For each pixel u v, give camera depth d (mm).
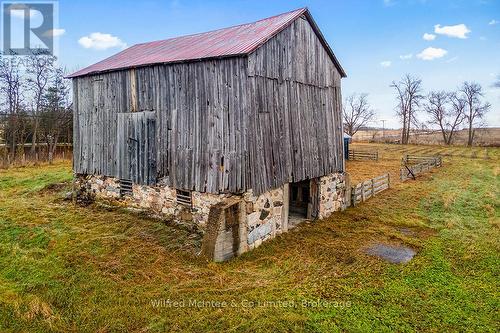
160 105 11398
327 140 13211
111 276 7871
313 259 9227
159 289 7379
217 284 7699
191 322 6246
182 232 10617
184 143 10844
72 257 8789
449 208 14703
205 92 10211
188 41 13656
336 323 6242
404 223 12617
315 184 12938
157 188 11883
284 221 11297
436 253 9641
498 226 11938
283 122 10820
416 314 6574
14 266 8344
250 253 9594
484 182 22094
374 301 7016
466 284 7777
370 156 38906
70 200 14664
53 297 6988
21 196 15727
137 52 14680
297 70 11438
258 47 9523
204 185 10391
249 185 9539
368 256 9414
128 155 12625
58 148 39438
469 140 66125
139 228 10969
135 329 6070
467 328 6160
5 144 33406
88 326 6137
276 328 6039
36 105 35500
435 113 70750
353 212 14172
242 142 9469
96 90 13531
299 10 11375
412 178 24078
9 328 6086
